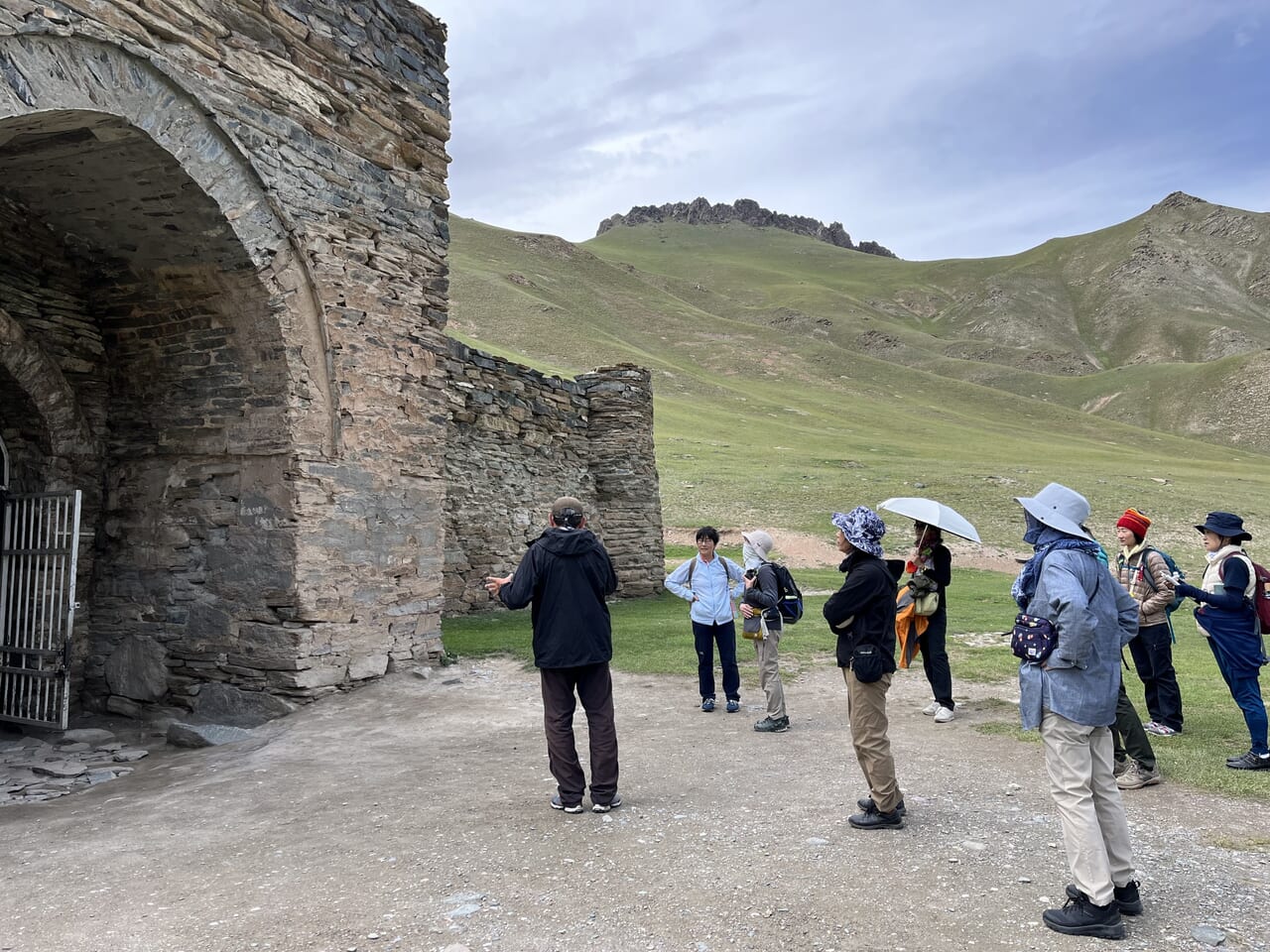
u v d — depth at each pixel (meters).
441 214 10.21
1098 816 3.68
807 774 5.88
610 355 74.81
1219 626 5.96
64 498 8.16
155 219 7.75
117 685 8.93
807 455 46.19
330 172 8.59
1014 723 7.38
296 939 3.47
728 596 8.02
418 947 3.39
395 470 9.35
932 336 148.00
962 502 34.22
